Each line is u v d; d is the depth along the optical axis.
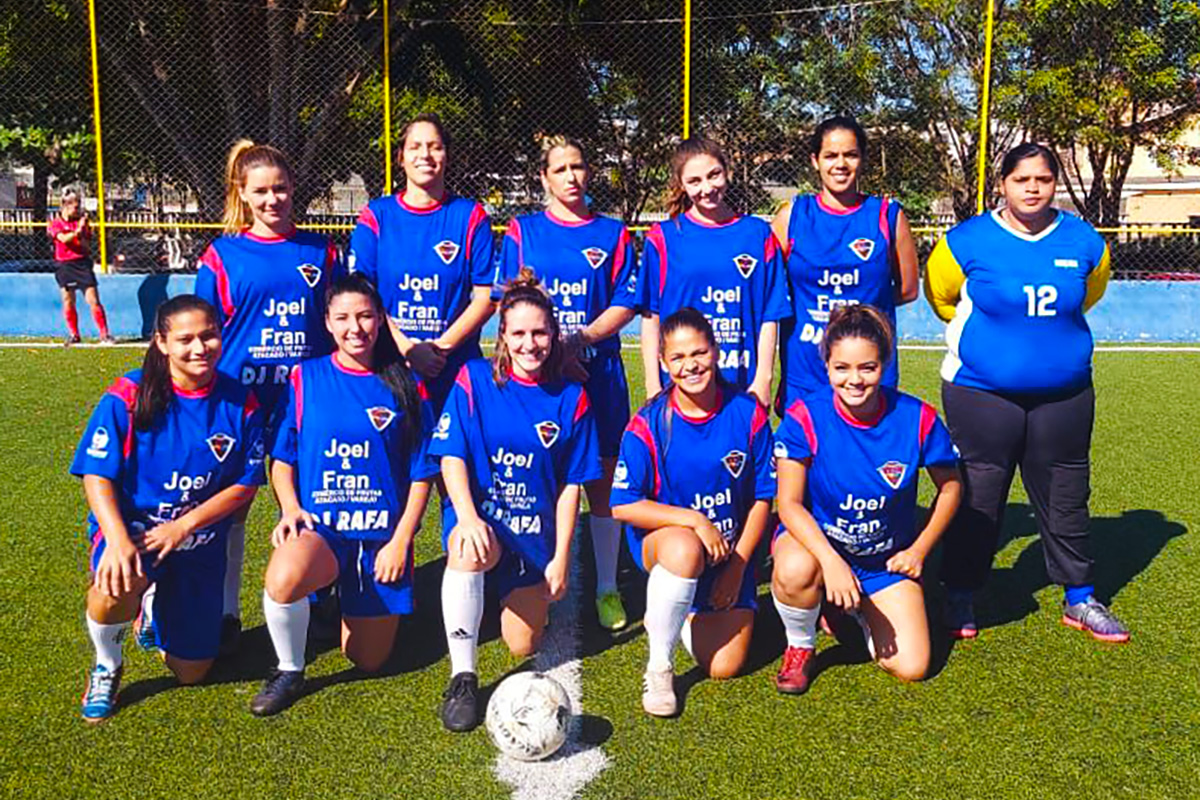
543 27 15.86
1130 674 3.44
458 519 3.26
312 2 14.73
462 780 2.80
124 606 3.11
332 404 3.40
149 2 14.91
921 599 3.45
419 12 15.11
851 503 3.39
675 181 4.10
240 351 3.91
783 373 4.18
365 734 3.05
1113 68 16.86
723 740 3.02
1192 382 9.11
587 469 3.46
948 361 3.85
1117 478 5.86
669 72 16.27
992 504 3.73
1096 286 3.73
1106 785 2.77
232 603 3.65
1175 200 29.31
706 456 3.41
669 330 3.32
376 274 4.17
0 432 6.85
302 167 14.88
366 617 3.41
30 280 11.88
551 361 3.45
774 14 15.79
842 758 2.92
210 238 15.09
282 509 3.38
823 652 3.66
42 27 15.34
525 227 4.23
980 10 16.56
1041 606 4.06
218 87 15.28
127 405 3.21
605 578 3.99
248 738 3.02
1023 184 3.54
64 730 3.06
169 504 3.29
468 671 3.21
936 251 3.83
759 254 3.99
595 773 2.83
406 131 4.16
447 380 4.19
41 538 4.73
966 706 3.22
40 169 18.61
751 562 3.47
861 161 3.93
